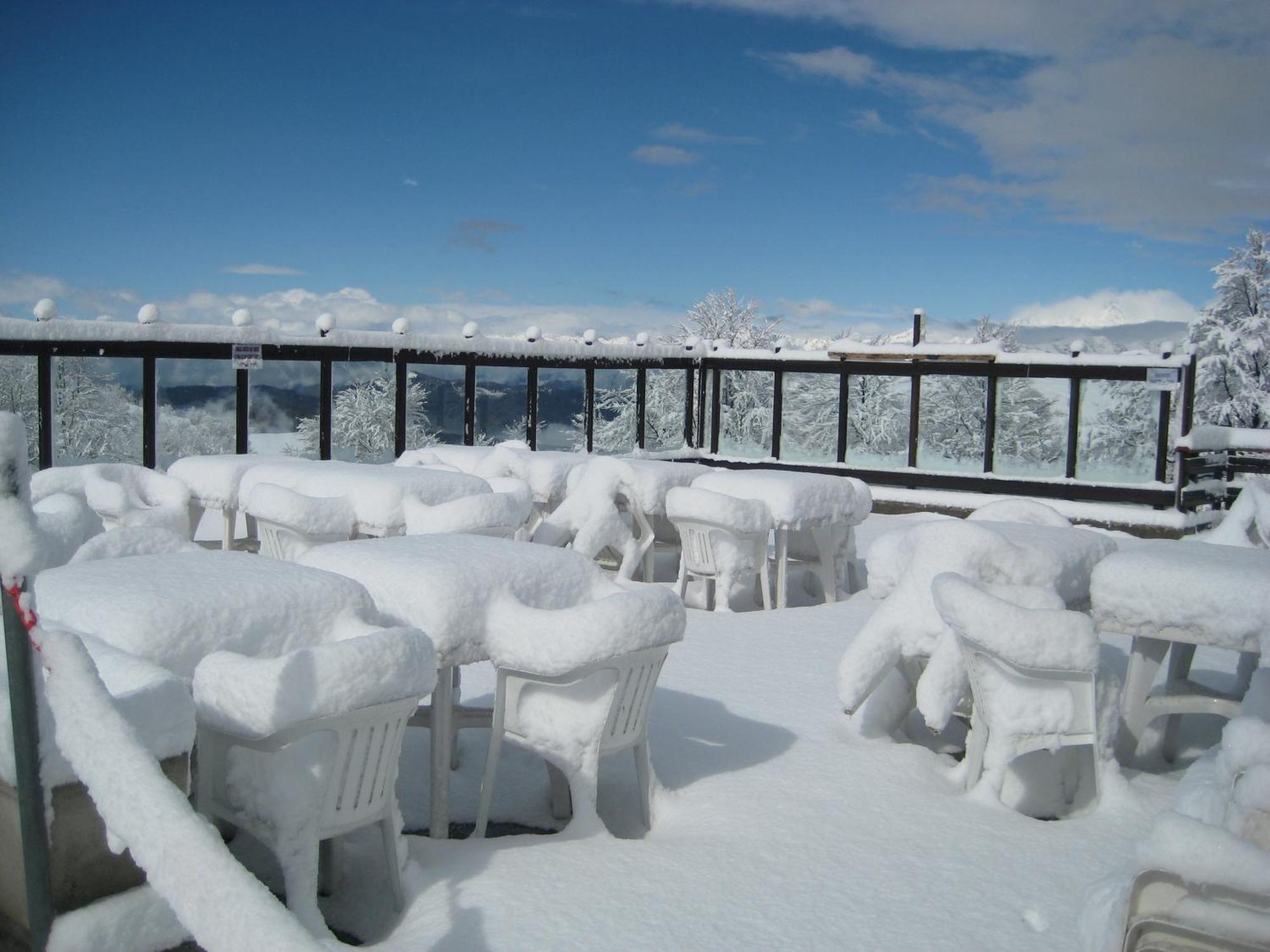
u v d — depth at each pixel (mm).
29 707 2150
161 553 4055
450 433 13930
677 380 20031
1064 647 3814
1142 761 4688
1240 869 1989
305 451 12086
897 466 15398
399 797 4215
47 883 2201
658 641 3549
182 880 1809
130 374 10633
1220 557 4551
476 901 3049
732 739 4695
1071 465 13844
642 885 3189
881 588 5164
